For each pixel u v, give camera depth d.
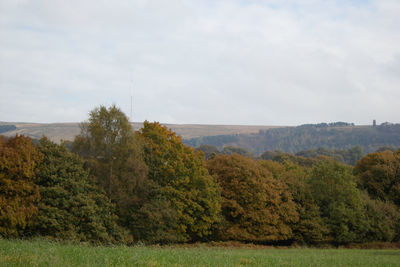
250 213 50.81
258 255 25.03
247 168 53.25
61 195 36.00
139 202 42.47
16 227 32.72
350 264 23.92
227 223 50.25
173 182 45.62
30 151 36.88
